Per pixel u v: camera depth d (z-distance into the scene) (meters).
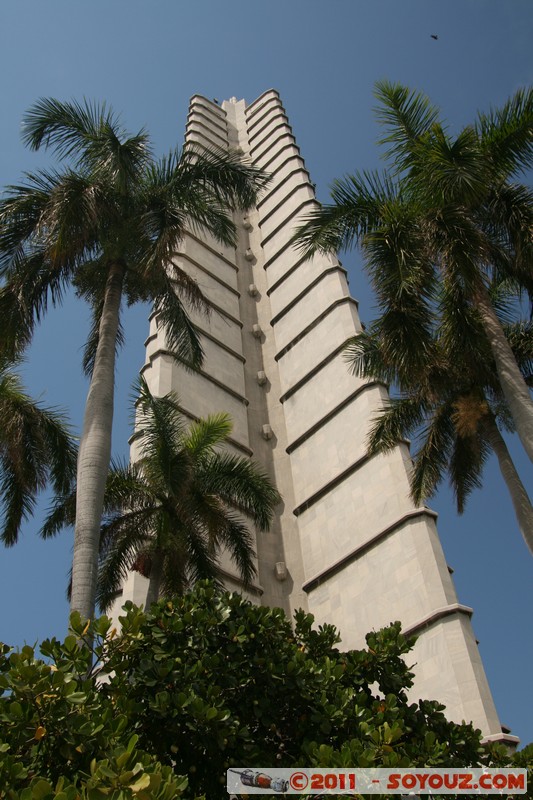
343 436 27.94
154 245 15.88
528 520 14.59
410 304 14.60
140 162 16.22
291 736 10.65
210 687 10.03
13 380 17.77
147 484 16.48
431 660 18.97
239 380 33.75
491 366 16.64
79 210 14.96
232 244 17.28
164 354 30.25
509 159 15.34
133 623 10.52
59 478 17.58
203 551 16.84
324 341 32.69
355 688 11.75
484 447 17.97
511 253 15.91
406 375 15.13
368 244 15.13
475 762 11.18
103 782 7.04
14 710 8.05
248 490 17.06
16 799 6.84
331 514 26.19
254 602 24.80
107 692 9.70
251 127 60.06
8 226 15.84
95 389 14.55
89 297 17.81
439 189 14.82
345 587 23.48
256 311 39.31
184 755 9.84
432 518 22.58
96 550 12.66
